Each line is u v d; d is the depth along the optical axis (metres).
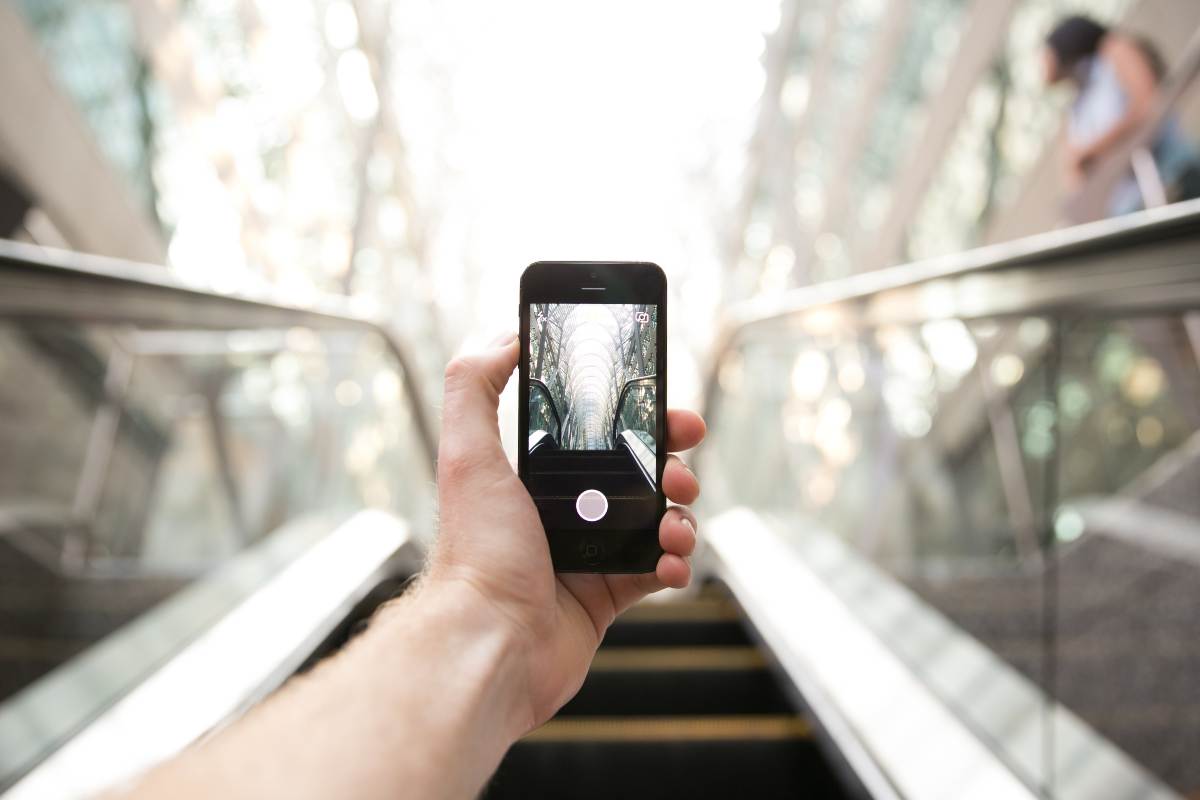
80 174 6.22
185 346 4.05
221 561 3.66
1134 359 2.53
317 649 2.73
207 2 8.38
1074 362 2.65
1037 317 2.61
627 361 1.09
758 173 12.01
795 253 11.27
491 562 0.80
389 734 0.56
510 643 0.75
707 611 3.66
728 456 6.17
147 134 7.47
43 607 2.98
